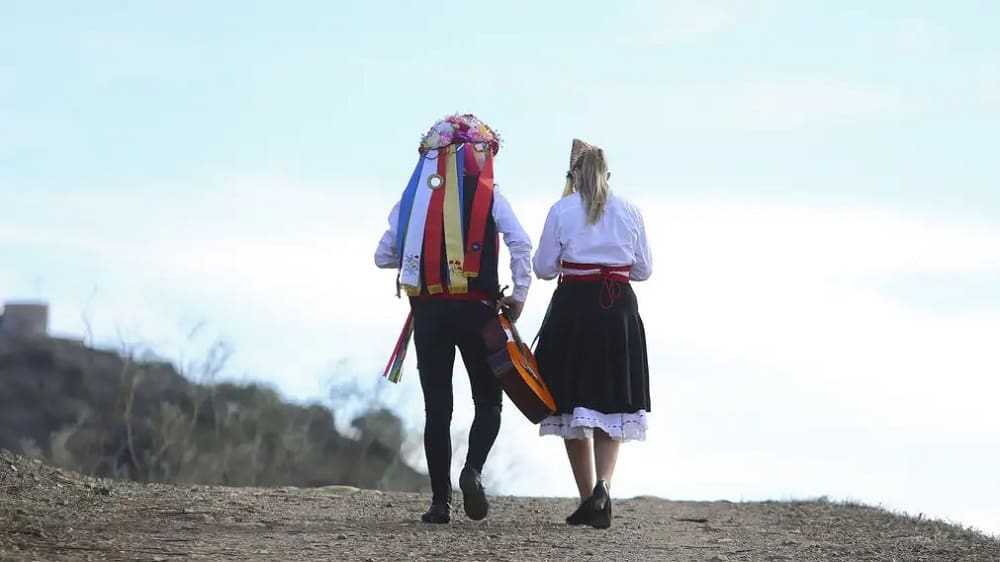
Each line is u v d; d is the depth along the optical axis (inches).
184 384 2068.2
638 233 656.4
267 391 2081.7
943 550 599.5
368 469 2033.7
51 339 2746.1
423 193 634.2
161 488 722.8
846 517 765.3
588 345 642.2
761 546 605.0
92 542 529.7
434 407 631.8
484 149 641.6
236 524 598.9
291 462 2006.6
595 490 629.3
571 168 663.1
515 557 530.0
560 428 649.6
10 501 619.8
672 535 639.1
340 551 530.0
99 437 1977.1
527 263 633.6
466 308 626.5
